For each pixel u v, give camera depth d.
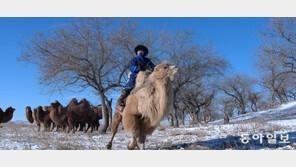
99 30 19.38
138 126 6.06
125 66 20.78
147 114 5.65
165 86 5.46
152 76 5.69
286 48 27.20
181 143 7.82
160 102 5.45
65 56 17.72
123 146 7.80
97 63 19.30
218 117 55.56
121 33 20.53
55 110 15.02
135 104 5.91
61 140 8.43
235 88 49.31
